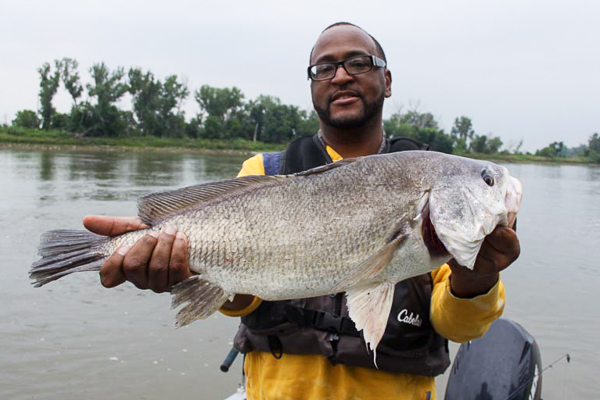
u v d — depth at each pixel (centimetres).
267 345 281
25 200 1677
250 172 320
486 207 241
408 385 279
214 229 256
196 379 597
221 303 255
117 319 743
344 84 303
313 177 260
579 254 1195
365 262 243
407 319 272
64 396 551
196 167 3669
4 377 580
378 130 322
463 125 9050
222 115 8162
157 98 7606
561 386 599
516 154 8912
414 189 250
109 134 6988
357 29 316
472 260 237
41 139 6191
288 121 8275
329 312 273
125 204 1655
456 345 706
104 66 7019
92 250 260
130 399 550
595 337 722
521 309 825
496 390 370
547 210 1966
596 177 4659
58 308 770
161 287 255
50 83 7106
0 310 752
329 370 276
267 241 252
